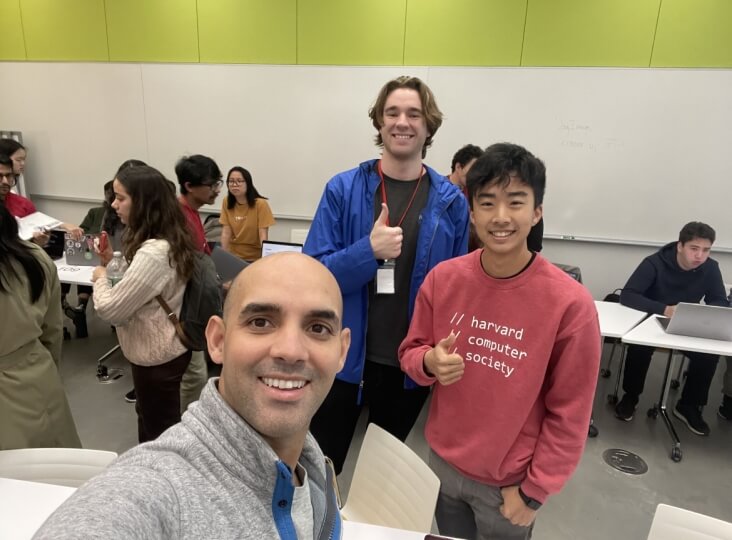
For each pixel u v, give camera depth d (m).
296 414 0.55
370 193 1.58
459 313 1.21
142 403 1.88
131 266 1.66
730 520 2.09
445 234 1.57
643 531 2.00
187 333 1.81
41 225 3.07
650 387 3.32
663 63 3.48
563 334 1.07
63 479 1.26
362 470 1.46
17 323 1.42
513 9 3.65
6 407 1.42
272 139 4.32
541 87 3.70
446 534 1.39
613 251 3.83
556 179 3.81
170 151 4.57
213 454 0.53
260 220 3.91
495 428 1.15
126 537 0.42
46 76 4.70
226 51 4.27
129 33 4.44
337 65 4.05
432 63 3.89
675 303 2.96
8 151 3.29
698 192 3.58
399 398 1.69
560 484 1.09
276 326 0.56
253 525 0.52
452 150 3.96
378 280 1.51
